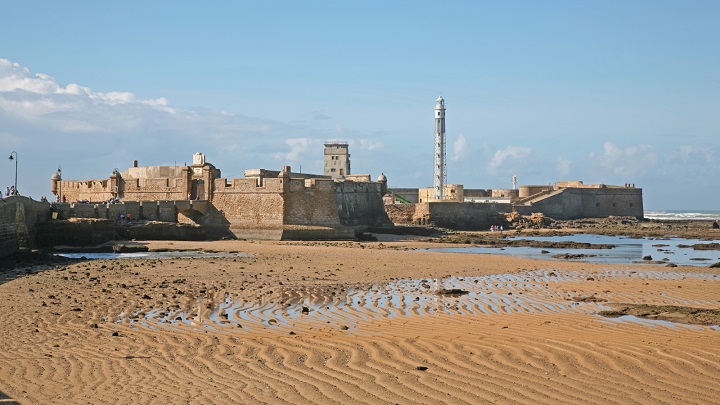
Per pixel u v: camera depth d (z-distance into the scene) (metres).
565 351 21.70
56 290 36.19
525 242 88.44
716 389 17.81
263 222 86.38
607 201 163.62
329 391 17.81
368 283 41.62
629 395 17.38
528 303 33.03
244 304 32.38
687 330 25.31
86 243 68.62
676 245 90.44
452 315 29.39
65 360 20.89
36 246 65.81
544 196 153.12
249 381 18.70
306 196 88.69
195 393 17.62
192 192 92.81
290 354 21.67
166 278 42.69
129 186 96.81
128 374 19.36
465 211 132.50
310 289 38.22
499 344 22.78
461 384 18.34
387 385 18.28
